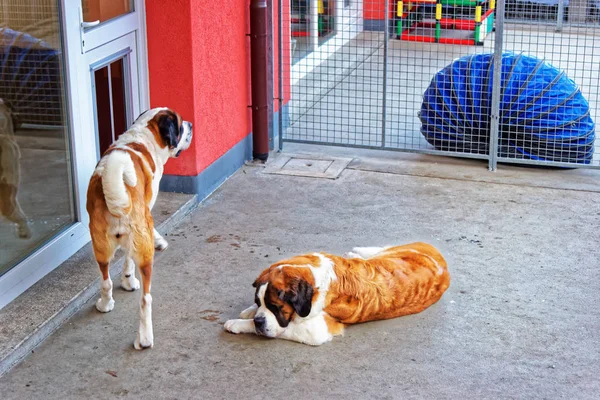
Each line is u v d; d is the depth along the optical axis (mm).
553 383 4508
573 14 13953
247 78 7922
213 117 7180
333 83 10742
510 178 7738
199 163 6945
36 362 4645
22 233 5277
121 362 4660
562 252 6129
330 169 7906
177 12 6555
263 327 4750
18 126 5180
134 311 5203
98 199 4660
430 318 5164
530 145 7910
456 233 6473
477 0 12430
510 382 4516
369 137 8875
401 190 7406
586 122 7844
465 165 8102
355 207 7004
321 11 10938
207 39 6918
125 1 6422
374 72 11281
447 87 8117
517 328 5066
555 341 4926
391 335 4965
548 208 6992
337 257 5039
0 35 4988
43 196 5477
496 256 6059
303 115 9289
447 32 12570
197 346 4832
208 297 5402
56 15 5453
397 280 5090
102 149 6309
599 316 5211
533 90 7793
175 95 6766
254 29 7582
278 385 4465
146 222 4695
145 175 4871
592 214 6859
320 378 4531
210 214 6801
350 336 4941
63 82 5590
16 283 5121
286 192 7324
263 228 6535
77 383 4465
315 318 4828
